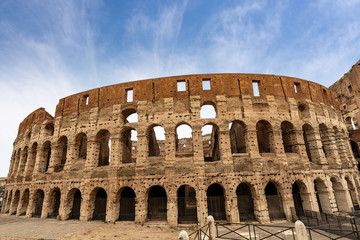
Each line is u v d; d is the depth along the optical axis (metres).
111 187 32.38
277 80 37.19
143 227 28.69
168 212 29.72
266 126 35.66
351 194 37.56
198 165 31.19
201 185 30.22
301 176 32.59
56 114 42.00
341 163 37.06
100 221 32.22
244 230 25.92
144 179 31.73
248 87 35.91
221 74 36.38
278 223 28.84
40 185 38.53
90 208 33.50
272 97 35.59
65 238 22.91
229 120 33.56
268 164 32.09
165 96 35.56
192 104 34.31
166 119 34.16
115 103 37.25
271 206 31.48
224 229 26.81
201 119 33.62
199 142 32.38
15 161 50.56
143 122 34.59
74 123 38.75
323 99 41.28
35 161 42.56
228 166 31.20
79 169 35.72
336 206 33.28
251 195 32.88
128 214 32.66
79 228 27.27
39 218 36.25
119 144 34.69
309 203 31.67
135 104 36.09
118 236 24.14
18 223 32.31
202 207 29.34
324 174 34.28
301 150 33.97
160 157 32.88
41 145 41.97
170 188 30.69
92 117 37.41
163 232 26.16
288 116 35.44
